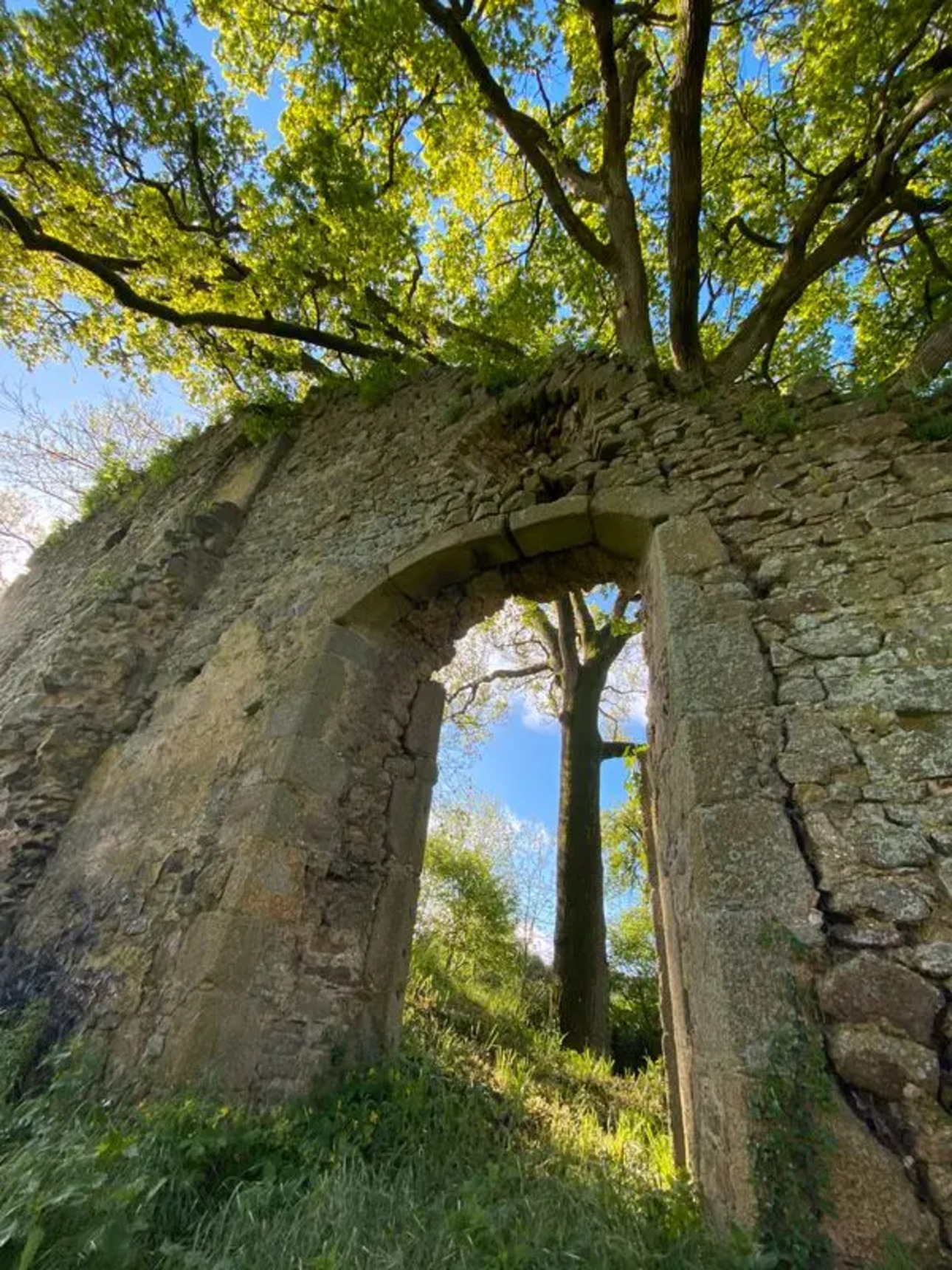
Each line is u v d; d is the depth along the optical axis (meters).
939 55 5.11
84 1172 1.71
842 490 2.86
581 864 8.60
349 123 7.52
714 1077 1.93
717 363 5.48
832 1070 1.73
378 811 3.94
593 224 8.51
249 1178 2.26
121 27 6.18
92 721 5.02
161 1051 2.84
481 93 6.61
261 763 3.70
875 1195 1.55
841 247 5.66
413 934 3.90
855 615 2.49
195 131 6.82
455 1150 2.64
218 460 7.53
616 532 3.58
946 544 2.49
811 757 2.24
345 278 6.77
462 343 7.11
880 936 1.86
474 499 4.21
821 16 6.05
